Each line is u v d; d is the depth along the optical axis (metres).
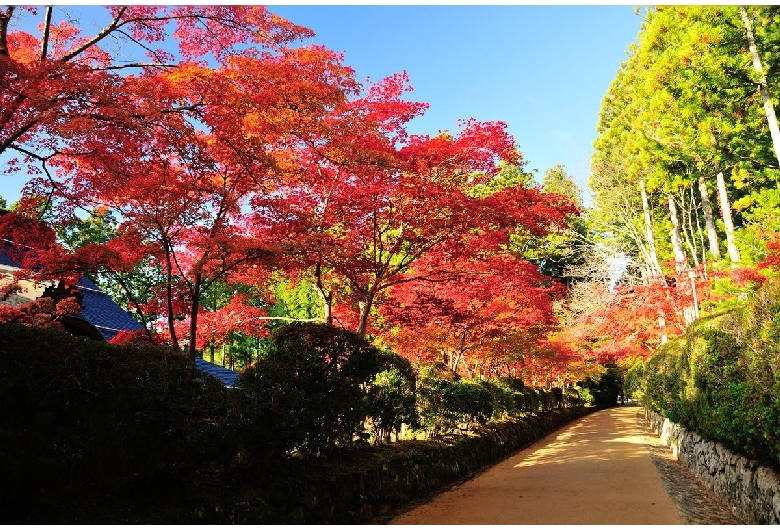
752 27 12.36
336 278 11.48
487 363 19.00
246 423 5.41
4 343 3.91
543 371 23.09
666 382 13.84
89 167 7.02
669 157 16.17
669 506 7.54
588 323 24.88
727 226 19.41
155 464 4.70
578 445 15.97
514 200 10.07
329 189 9.37
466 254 9.98
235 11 6.64
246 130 7.12
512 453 14.87
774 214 14.62
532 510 7.48
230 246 7.29
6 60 4.92
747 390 6.08
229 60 6.78
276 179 8.16
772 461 6.08
